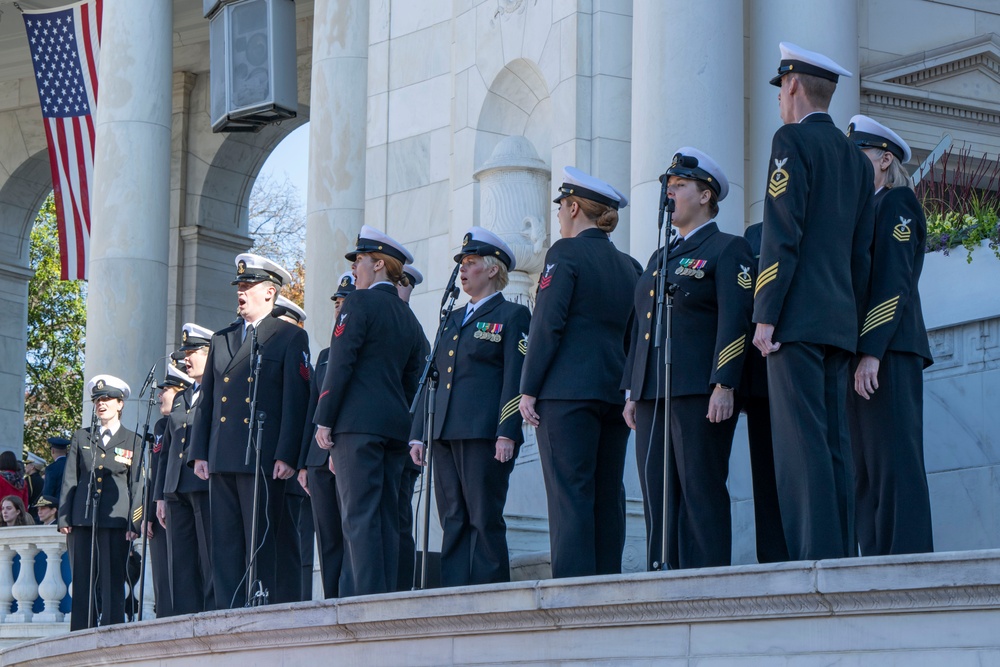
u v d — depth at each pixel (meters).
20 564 22.70
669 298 10.51
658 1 18.78
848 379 10.34
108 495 19.11
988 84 22.91
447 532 12.91
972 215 15.09
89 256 29.44
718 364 10.26
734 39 18.95
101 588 19.11
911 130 22.36
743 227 18.66
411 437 13.13
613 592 8.99
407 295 14.04
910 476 10.43
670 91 18.53
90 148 31.25
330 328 25.20
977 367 13.40
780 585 8.23
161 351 28.55
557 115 21.12
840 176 9.94
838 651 8.09
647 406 10.73
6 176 45.53
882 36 22.44
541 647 9.51
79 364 52.91
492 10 22.84
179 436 16.19
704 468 10.48
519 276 21.53
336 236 25.48
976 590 7.62
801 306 9.61
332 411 12.62
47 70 31.61
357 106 25.86
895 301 10.22
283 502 14.51
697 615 8.64
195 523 16.12
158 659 12.85
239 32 28.50
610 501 11.55
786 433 9.52
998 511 12.94
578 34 20.83
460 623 9.97
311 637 11.13
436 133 24.12
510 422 12.21
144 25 29.16
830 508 9.33
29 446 52.09
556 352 11.35
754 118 20.08
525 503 17.34
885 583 7.86
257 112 28.42
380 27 25.33
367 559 12.43
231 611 11.84
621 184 20.52
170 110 29.50
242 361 14.37
